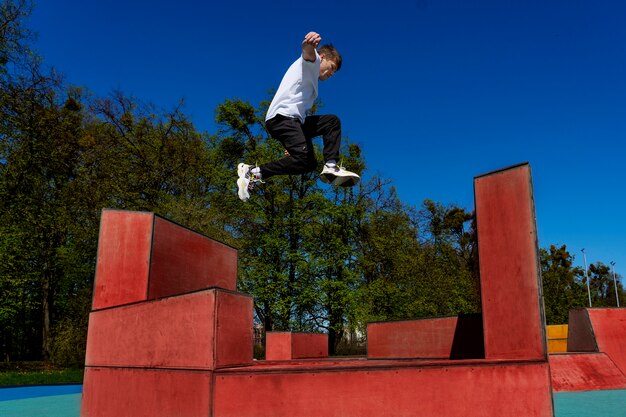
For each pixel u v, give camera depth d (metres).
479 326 7.76
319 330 24.73
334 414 4.14
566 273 40.12
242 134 24.56
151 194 21.83
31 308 21.67
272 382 4.20
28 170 18.20
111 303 5.93
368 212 27.34
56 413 6.51
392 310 26.28
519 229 4.73
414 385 4.18
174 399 4.54
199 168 22.98
